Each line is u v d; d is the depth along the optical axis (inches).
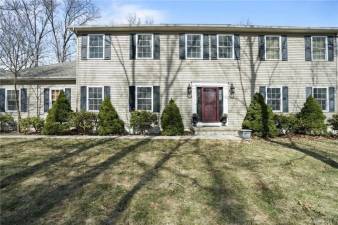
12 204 319.3
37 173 398.0
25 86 839.1
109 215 298.8
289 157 483.5
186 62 764.6
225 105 764.0
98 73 764.0
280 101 769.6
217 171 413.4
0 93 840.9
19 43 957.2
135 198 331.0
